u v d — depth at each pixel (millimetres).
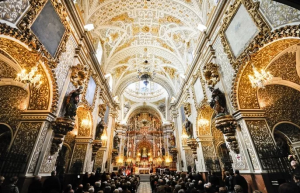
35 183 4715
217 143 10820
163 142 28688
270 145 5797
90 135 10102
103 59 14344
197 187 5559
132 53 17016
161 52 16750
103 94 13461
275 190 4980
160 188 4445
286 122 7668
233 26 6922
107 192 4152
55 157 6273
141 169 24578
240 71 6469
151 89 30062
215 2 8891
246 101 6637
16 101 7293
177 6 11602
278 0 2033
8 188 3756
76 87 8141
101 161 13523
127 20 13367
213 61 8586
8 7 4266
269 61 6312
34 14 5086
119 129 26031
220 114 6883
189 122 12477
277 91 7414
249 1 5895
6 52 5527
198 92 11273
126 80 20656
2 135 8023
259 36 5312
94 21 11070
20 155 5238
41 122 5871
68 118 6422
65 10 7199
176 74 18609
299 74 6977
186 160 14594
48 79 6117
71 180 8812
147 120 31531
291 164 5223
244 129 6148
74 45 8359
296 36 4395
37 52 5312
